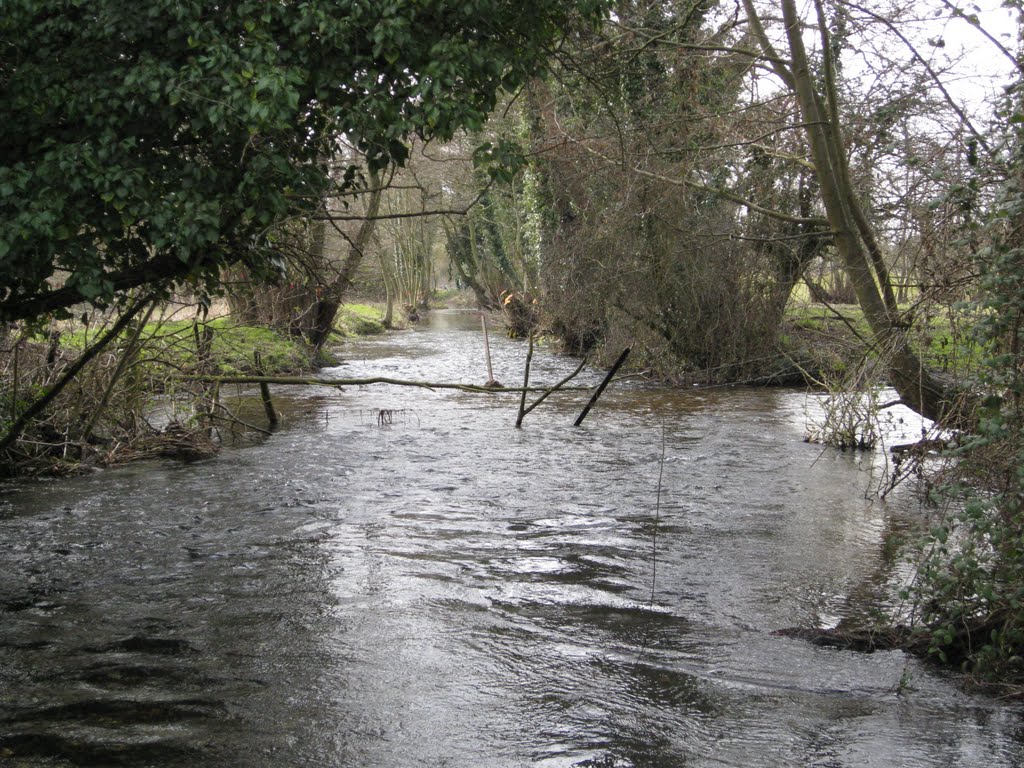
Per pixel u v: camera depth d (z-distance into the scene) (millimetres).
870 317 11523
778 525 9844
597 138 17156
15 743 4965
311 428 16375
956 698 5594
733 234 17828
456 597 7508
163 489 11469
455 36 7250
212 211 6957
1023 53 8234
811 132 11828
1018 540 5676
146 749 4910
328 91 7293
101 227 6965
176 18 6660
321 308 26156
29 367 12750
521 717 5340
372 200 20547
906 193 10773
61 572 8141
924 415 10859
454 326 50875
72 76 6801
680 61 15664
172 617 7012
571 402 19797
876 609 7086
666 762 4793
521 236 36406
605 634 6719
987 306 5695
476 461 13391
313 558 8578
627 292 22750
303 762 4785
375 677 5906
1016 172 6527
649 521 10023
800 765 4758
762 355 22359
